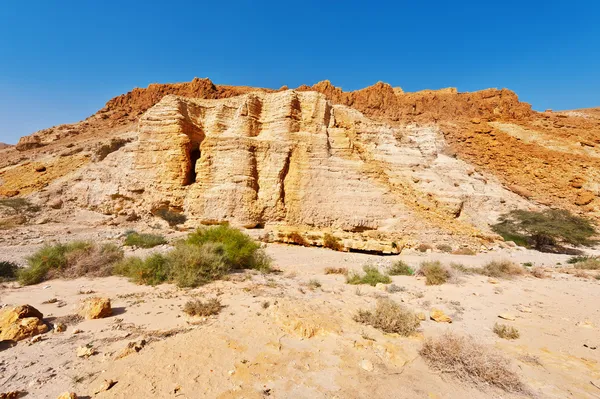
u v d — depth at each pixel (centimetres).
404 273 1187
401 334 520
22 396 298
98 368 356
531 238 2908
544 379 392
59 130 6091
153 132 2855
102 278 905
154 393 313
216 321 529
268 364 389
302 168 2748
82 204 2828
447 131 5244
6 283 841
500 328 561
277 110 3033
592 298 830
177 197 2688
